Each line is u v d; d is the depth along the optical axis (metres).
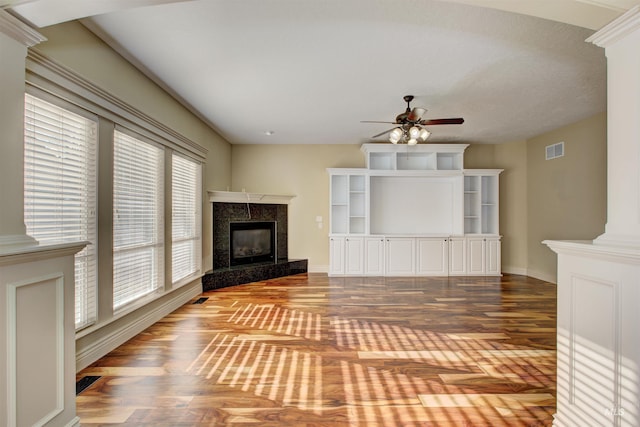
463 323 3.41
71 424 1.67
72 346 1.70
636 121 1.42
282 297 4.49
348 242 6.04
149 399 2.02
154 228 3.55
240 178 6.39
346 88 3.57
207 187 5.12
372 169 6.28
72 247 1.67
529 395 2.08
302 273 6.29
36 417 1.47
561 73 3.18
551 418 1.84
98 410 1.90
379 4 2.15
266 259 6.18
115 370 2.39
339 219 6.42
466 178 6.28
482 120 4.76
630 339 1.31
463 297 4.47
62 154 2.26
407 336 3.05
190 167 4.56
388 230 6.45
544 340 2.96
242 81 3.39
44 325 1.53
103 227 2.65
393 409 1.93
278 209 6.31
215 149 5.48
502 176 6.22
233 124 5.03
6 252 1.30
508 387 2.17
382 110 4.33
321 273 6.29
